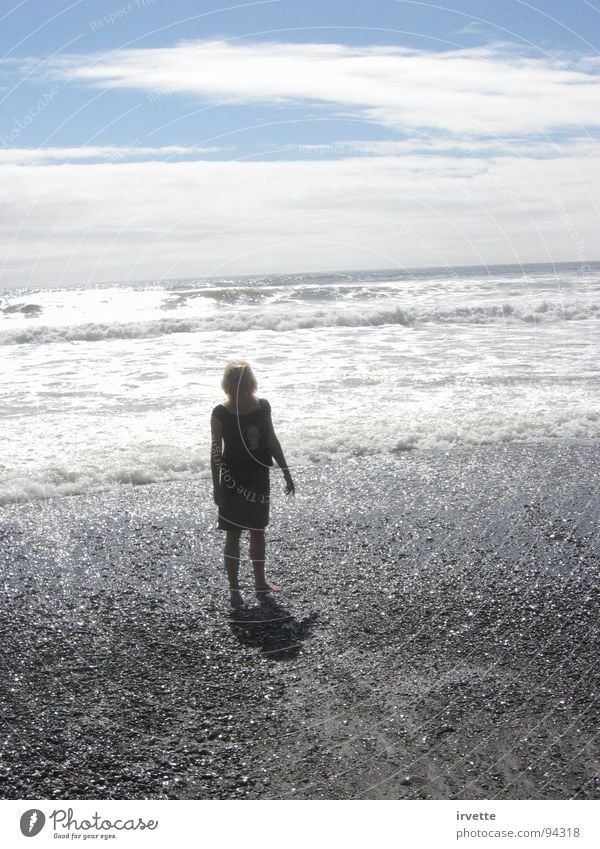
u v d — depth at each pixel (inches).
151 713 155.2
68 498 287.9
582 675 169.3
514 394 435.8
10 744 144.6
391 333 716.7
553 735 147.6
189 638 187.0
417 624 193.9
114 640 186.2
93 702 158.9
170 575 224.1
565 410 398.9
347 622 194.7
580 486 297.6
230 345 645.9
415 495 289.3
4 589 214.1
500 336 679.7
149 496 290.4
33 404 416.5
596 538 249.3
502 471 316.2
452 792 132.4
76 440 347.3
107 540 249.4
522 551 239.8
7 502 282.2
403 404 414.6
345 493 291.3
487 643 184.2
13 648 182.1
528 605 204.5
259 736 147.6
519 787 133.6
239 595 210.1
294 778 136.4
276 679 167.8
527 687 164.2
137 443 343.0
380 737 147.1
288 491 209.8
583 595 210.8
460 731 148.5
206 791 133.6
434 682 166.6
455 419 383.6
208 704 158.2
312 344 645.3
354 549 241.1
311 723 151.6
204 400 426.9
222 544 247.0
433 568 227.5
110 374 509.0
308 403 416.5
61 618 197.8
